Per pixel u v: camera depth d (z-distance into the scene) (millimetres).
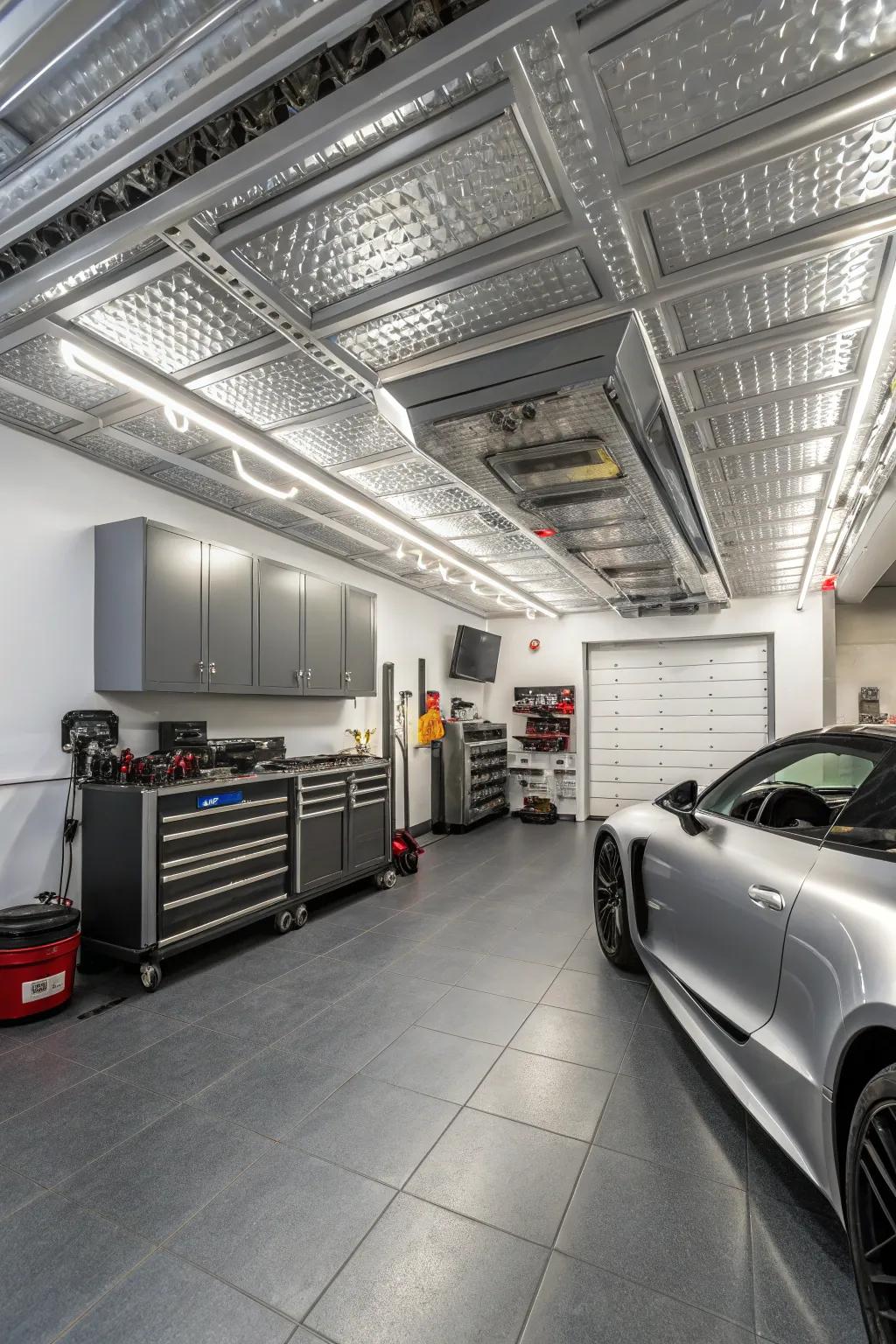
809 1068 1387
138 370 2496
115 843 3088
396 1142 1882
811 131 1440
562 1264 1445
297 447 3268
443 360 2365
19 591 3105
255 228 1711
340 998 2883
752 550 5289
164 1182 1716
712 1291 1371
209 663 3682
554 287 1992
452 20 1177
